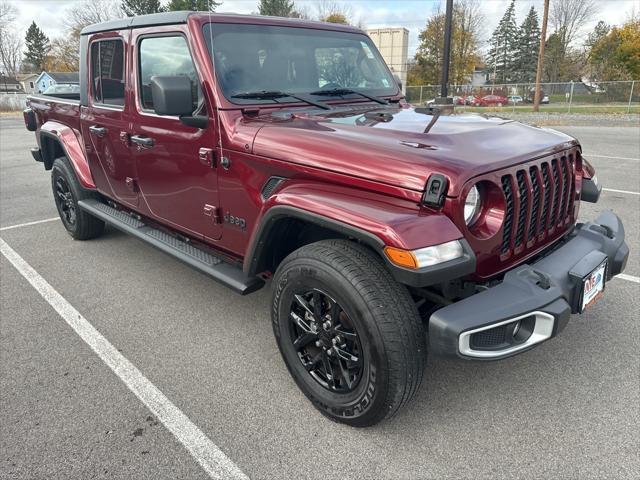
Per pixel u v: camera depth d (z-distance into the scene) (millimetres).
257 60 3018
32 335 3326
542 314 2092
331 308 2277
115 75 3646
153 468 2199
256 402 2633
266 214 2465
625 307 3512
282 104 2977
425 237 1943
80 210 4797
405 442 2334
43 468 2205
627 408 2523
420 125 2584
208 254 3268
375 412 2215
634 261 4273
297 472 2178
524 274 2215
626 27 46062
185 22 2914
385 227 1975
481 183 2168
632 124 17000
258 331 3365
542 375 2809
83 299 3852
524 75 63531
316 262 2219
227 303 3775
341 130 2510
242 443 2344
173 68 3062
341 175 2256
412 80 51938
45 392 2727
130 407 2600
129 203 3932
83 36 3992
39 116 5219
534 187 2424
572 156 2758
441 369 2891
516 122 2955
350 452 2281
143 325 3455
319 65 3330
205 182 2988
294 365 2561
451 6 12758
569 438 2336
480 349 2057
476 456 2242
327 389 2432
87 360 3033
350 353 2295
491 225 2207
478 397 2641
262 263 2725
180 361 3020
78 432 2420
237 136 2688
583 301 2350
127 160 3701
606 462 2188
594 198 3057
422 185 2027
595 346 3062
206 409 2582
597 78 48844
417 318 2121
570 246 2570
